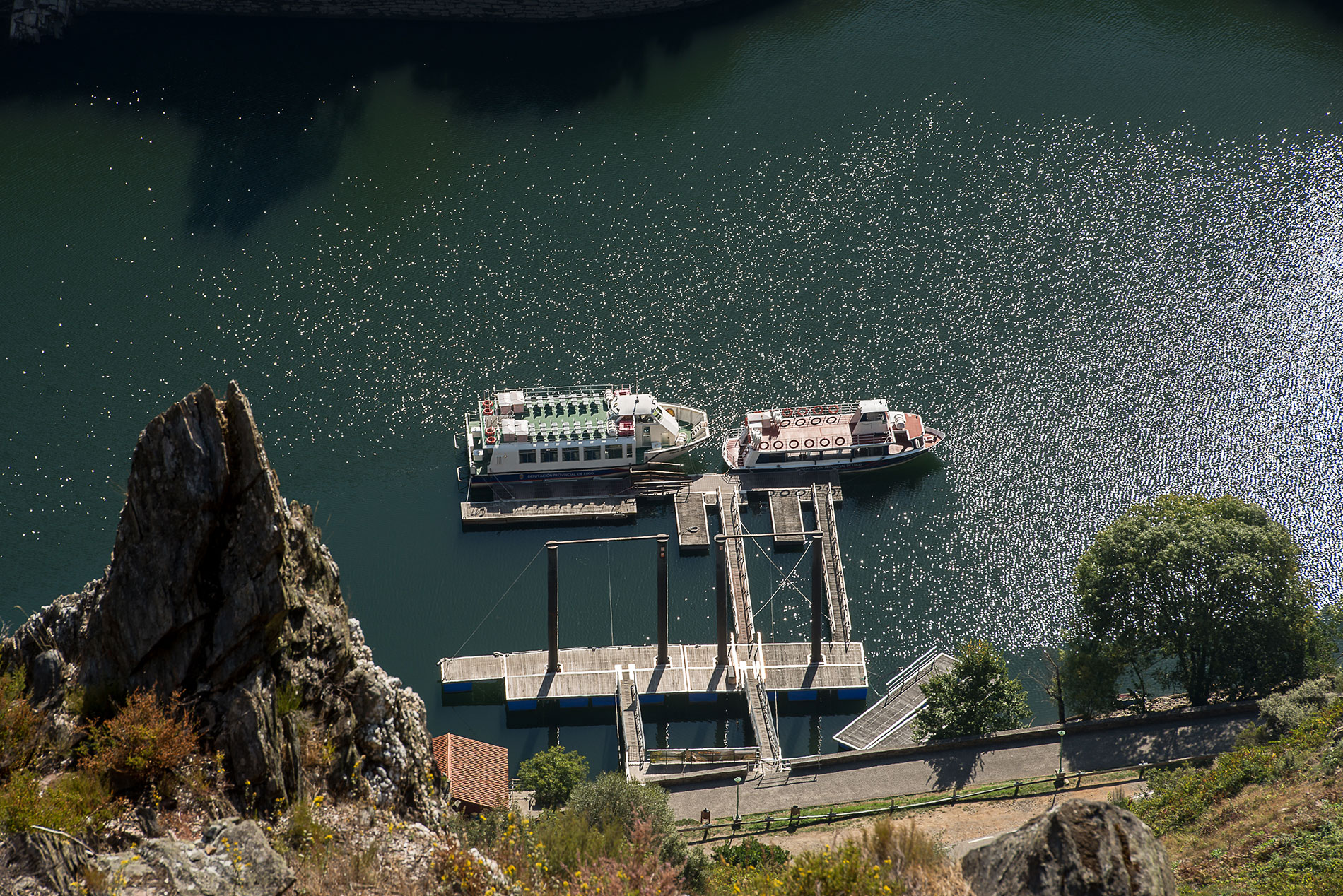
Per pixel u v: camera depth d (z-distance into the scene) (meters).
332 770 37.84
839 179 152.38
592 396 127.81
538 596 115.75
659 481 126.19
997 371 132.75
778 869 60.50
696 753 98.69
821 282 141.38
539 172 153.62
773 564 119.06
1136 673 100.19
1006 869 35.94
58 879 30.22
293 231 146.25
